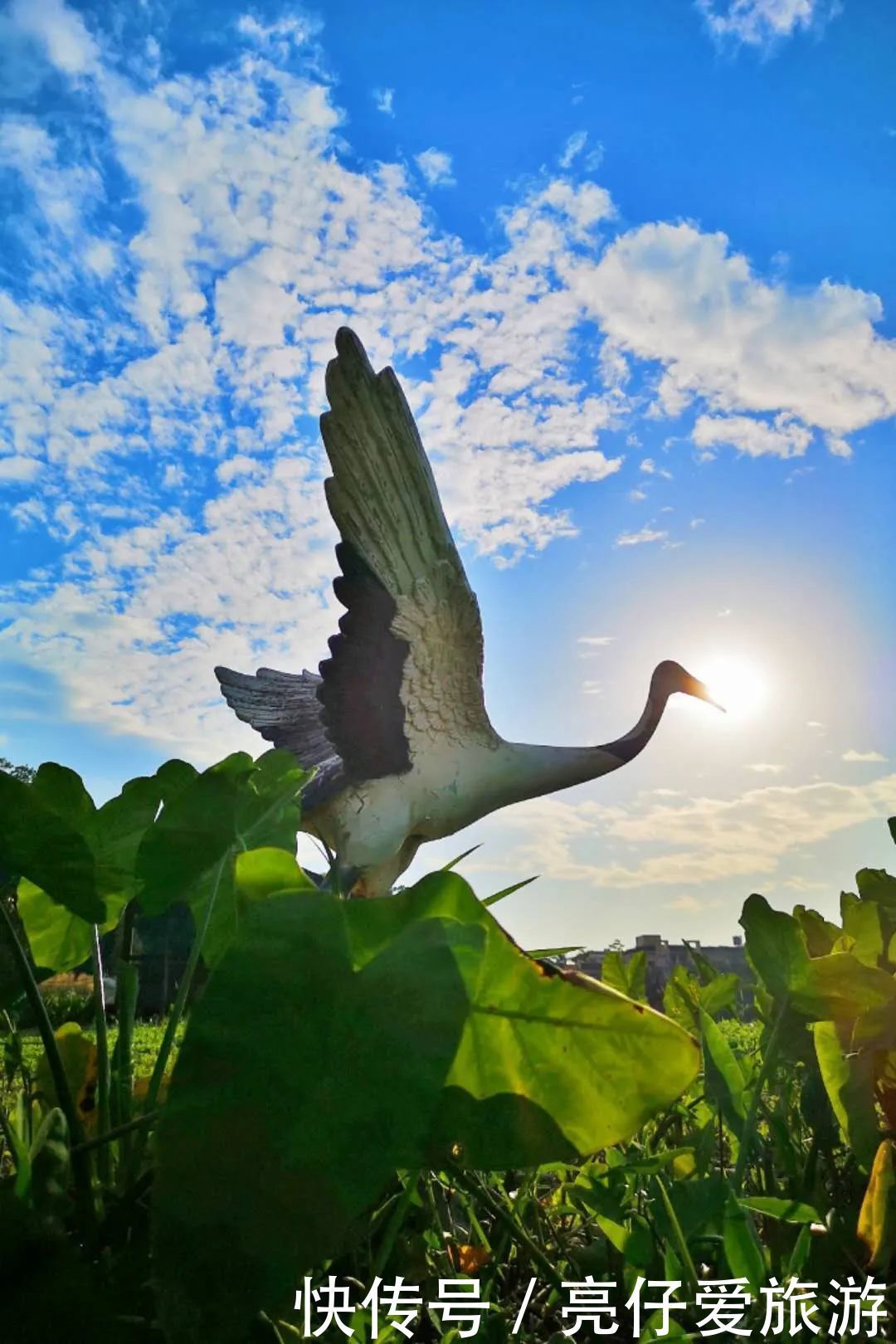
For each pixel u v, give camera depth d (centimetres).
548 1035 63
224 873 96
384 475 502
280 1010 54
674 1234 85
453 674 530
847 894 138
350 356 491
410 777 532
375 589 515
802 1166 117
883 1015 100
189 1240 49
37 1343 59
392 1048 54
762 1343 77
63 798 106
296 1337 69
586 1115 63
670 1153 92
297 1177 50
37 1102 108
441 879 63
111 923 101
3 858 89
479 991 63
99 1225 72
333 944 56
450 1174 84
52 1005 145
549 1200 127
